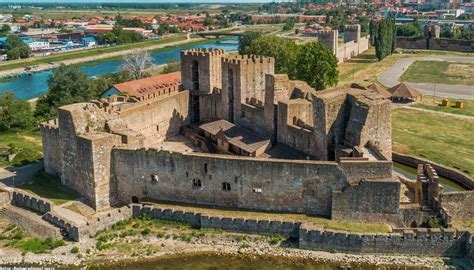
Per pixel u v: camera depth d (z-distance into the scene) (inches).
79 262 3262.8
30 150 5285.4
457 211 3474.4
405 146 5132.9
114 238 3521.2
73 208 3846.0
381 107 3782.0
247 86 4928.6
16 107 6456.7
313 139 4067.4
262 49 7647.6
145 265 3208.7
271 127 4552.2
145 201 3900.1
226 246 3393.2
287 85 4549.7
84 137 3868.1
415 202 3673.7
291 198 3585.1
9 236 3627.0
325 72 6889.8
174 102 5310.0
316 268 3105.3
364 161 3422.7
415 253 3184.1
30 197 3905.0
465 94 7765.8
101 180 3892.7
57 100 7116.1
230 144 4552.2
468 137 5452.8
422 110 6702.8
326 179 3479.3
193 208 3715.6
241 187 3668.8
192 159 3735.2
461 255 3152.1
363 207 3415.4
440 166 4503.0
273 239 3378.4
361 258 3184.1
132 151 3890.3
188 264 3203.7
